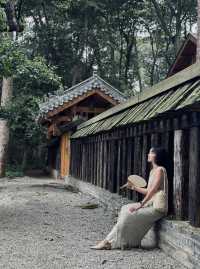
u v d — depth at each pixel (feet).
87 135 50.19
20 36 108.88
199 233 18.48
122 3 115.96
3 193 52.95
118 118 35.91
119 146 36.94
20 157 111.45
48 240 25.25
